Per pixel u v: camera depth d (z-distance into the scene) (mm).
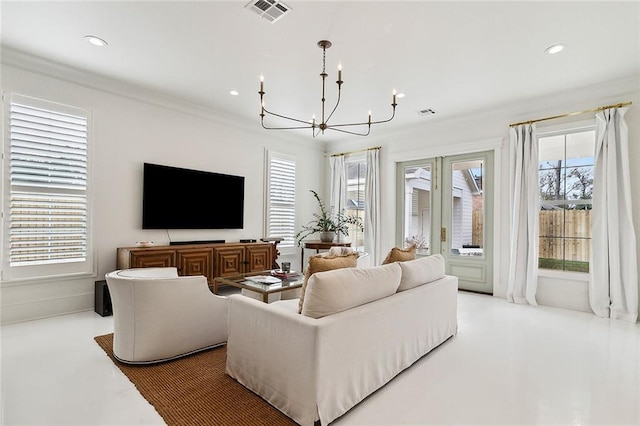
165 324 2447
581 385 2205
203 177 4777
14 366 2373
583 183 4129
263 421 1775
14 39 2959
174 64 3410
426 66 3373
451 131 5168
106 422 1742
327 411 1734
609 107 3758
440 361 2578
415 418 1831
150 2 2410
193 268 4227
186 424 1739
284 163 6043
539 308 4129
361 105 4531
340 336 1812
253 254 4926
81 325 3270
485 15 2514
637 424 1792
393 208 5785
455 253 5184
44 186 3457
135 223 4141
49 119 3480
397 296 2346
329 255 2352
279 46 3021
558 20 2570
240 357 2164
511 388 2164
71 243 3637
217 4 2428
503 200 4656
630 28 2662
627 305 3619
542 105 4273
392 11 2475
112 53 3193
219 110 4828
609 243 3725
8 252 3258
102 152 3854
